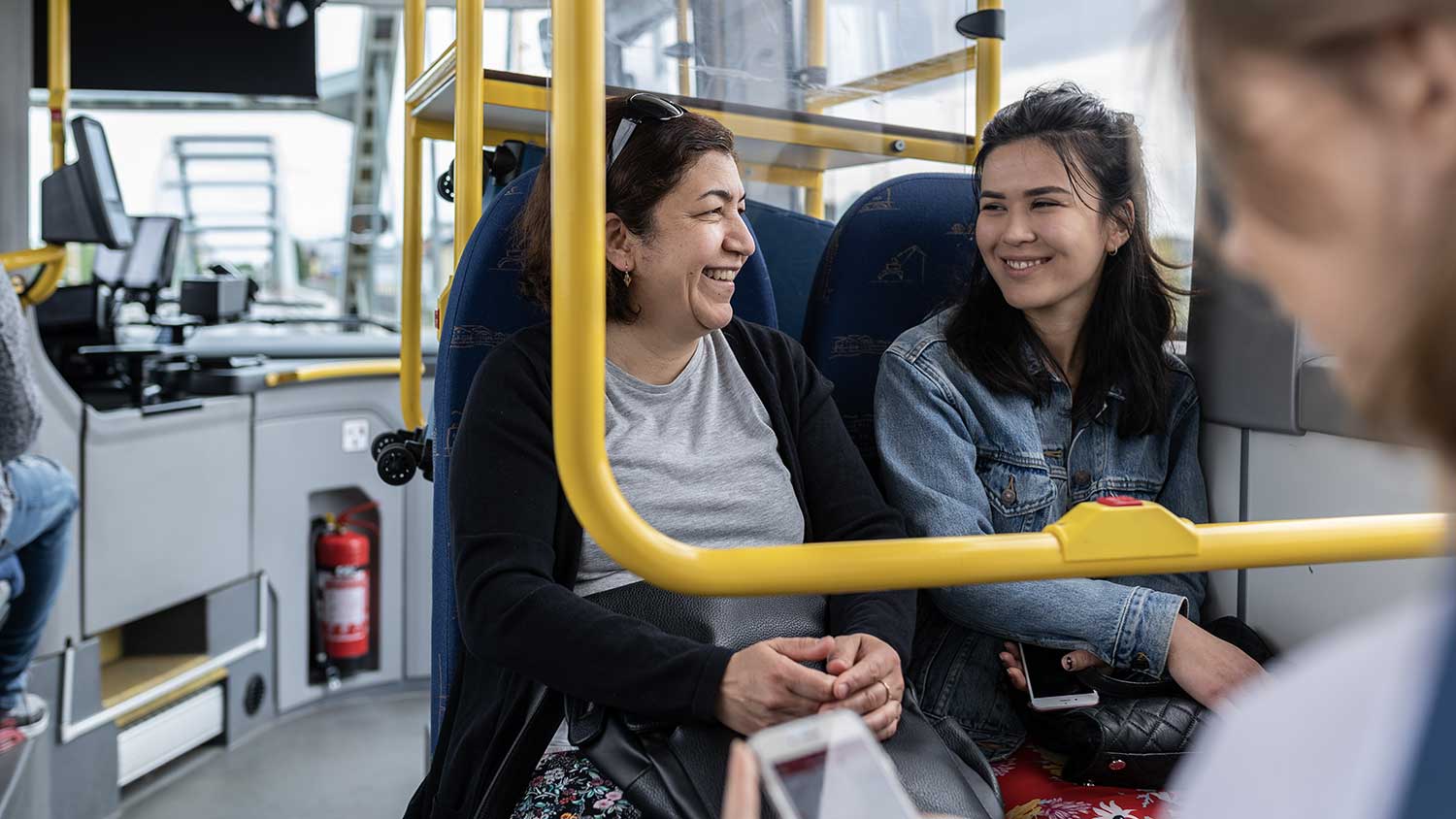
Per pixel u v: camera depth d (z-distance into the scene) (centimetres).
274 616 341
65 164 326
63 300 335
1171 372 151
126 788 291
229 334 439
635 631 114
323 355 437
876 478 159
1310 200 31
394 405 365
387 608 366
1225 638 144
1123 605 129
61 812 258
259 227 455
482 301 139
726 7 175
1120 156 136
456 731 130
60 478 243
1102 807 121
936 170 193
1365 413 32
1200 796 35
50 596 244
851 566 81
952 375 144
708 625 122
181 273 453
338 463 355
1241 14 31
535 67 162
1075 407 147
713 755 109
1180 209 143
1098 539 84
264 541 335
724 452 135
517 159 166
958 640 144
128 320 393
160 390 329
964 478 140
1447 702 28
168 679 296
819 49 181
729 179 132
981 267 146
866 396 160
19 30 295
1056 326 145
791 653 115
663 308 133
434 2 382
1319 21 30
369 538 369
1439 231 29
